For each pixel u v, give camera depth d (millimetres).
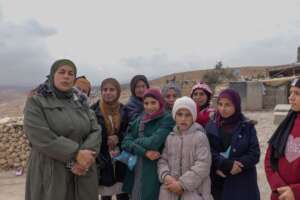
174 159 4074
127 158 4477
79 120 3928
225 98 4039
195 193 3934
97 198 4070
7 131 10422
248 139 3965
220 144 4078
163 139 4195
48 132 3670
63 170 3748
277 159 3486
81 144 3916
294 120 3422
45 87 3895
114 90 4902
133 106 5152
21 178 8938
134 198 4332
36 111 3732
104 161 4793
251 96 24516
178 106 4090
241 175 3945
